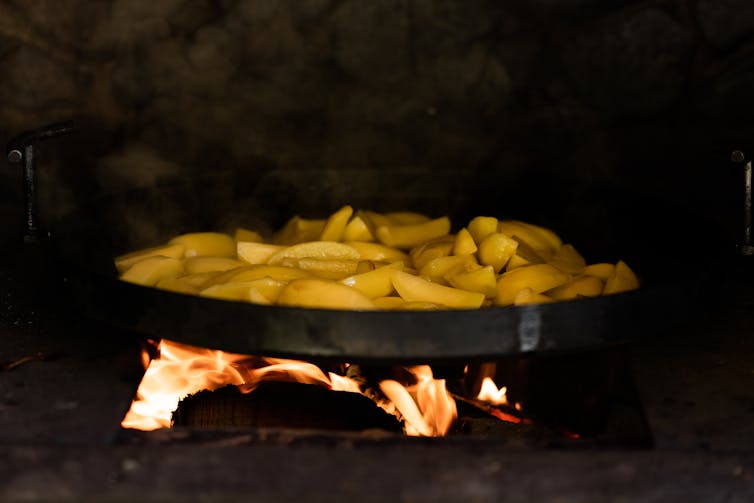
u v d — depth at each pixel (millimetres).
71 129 1878
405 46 2713
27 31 2605
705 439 1524
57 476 1389
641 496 1352
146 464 1422
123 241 1990
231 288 1582
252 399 1789
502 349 1450
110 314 1563
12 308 2055
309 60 2717
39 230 1873
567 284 1688
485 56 2717
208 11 2670
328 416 1777
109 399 1642
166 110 2699
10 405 1614
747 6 2580
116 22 2631
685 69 2648
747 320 2016
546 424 1832
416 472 1408
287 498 1344
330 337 1435
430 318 1430
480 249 1824
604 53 2670
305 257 1821
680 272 1824
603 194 2100
